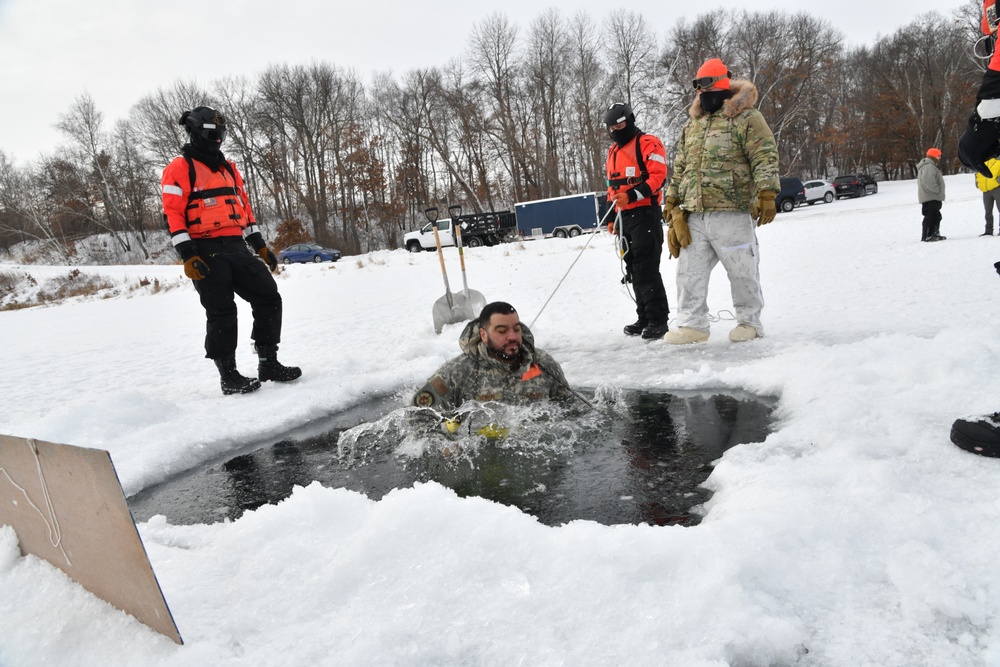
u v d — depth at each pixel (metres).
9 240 67.69
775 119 53.03
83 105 60.78
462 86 56.00
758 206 4.90
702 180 5.01
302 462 3.41
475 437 3.33
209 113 4.97
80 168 62.78
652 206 5.71
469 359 3.63
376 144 56.75
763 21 55.84
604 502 2.46
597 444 3.15
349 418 4.27
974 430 2.25
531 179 56.12
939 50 60.28
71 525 1.75
